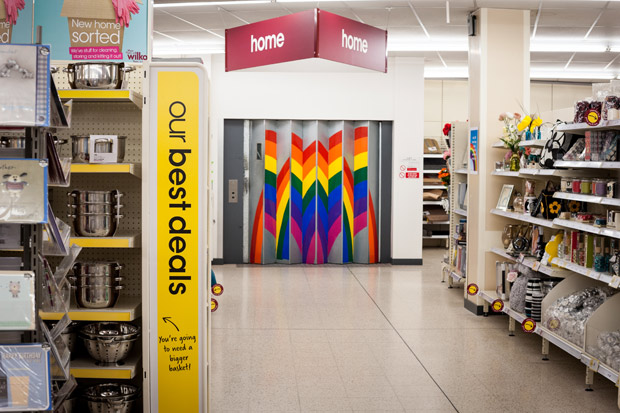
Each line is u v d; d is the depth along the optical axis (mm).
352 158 7879
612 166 3316
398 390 3445
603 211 4055
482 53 5219
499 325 4922
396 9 5398
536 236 4508
